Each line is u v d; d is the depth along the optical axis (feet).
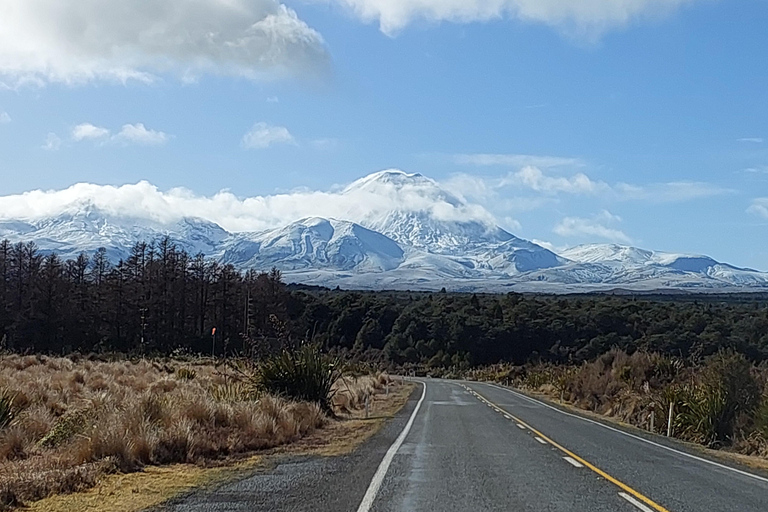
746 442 73.56
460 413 100.99
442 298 387.34
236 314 248.52
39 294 211.82
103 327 229.25
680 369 122.83
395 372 302.04
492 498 36.99
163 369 139.85
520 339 317.01
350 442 62.13
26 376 92.22
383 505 34.37
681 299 570.46
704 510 35.24
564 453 57.77
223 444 53.31
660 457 58.08
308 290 528.63
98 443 45.06
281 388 85.71
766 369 92.63
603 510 34.37
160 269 241.96
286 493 36.81
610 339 260.42
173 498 35.01
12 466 40.96
